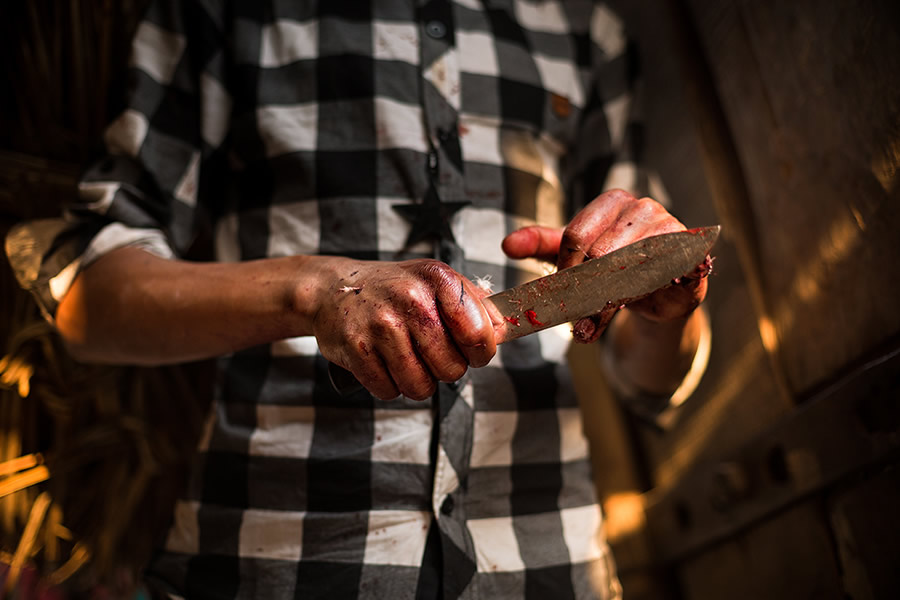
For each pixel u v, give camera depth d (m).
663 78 1.04
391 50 0.74
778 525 0.85
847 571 0.73
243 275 0.60
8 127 0.96
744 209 0.89
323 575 0.60
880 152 0.65
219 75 0.75
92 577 0.94
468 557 0.62
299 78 0.74
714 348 1.01
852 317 0.72
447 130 0.73
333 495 0.62
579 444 0.73
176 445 1.01
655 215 0.56
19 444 0.90
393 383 0.50
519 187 0.76
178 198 0.75
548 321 0.49
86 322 0.67
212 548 0.64
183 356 0.66
